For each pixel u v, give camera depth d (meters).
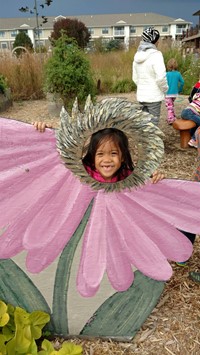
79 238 0.97
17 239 0.96
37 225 0.95
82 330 1.10
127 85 6.41
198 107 2.81
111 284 1.00
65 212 0.95
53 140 0.89
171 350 1.09
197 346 1.11
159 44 7.23
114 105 0.81
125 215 0.95
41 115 4.51
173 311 1.23
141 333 1.14
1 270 1.02
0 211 0.93
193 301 1.27
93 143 0.89
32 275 1.02
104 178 0.94
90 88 4.34
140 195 0.93
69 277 1.02
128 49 7.84
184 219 0.94
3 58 6.04
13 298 1.06
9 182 0.92
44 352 0.98
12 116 4.52
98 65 7.00
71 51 4.27
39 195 0.93
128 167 0.93
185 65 6.76
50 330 1.11
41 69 5.90
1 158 0.90
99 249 0.97
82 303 1.06
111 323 1.08
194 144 2.78
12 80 5.81
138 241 0.96
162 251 0.97
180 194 0.92
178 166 2.50
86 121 0.82
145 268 0.98
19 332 0.98
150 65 2.70
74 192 0.93
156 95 2.77
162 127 3.58
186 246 0.96
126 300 1.05
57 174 0.92
